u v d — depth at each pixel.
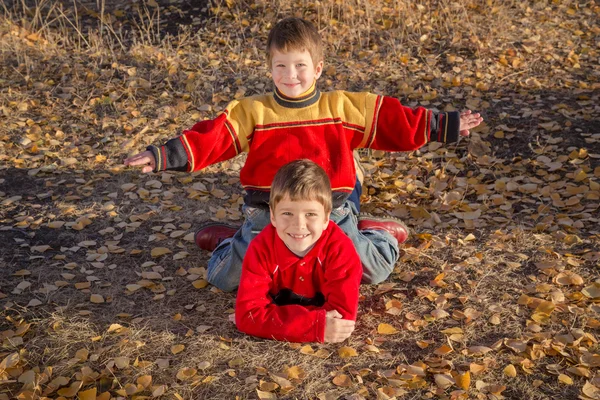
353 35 6.86
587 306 3.32
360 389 2.81
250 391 2.84
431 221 4.20
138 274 3.74
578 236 3.96
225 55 6.68
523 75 6.14
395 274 3.67
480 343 3.10
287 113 3.29
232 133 3.30
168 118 5.64
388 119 3.34
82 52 6.74
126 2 7.97
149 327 3.28
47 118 5.64
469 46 6.61
